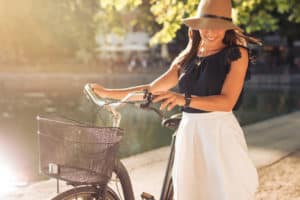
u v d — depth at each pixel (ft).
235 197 10.61
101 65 167.02
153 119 56.44
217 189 10.62
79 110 69.97
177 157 10.94
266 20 27.55
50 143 9.29
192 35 11.13
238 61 10.41
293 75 131.95
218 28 10.35
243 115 61.41
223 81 10.53
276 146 28.35
